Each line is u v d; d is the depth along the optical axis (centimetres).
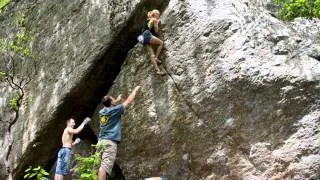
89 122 1005
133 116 924
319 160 750
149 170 904
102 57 955
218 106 840
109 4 953
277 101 795
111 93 953
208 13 881
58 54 1014
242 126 818
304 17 923
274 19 886
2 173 1063
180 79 884
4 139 1073
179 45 894
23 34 1084
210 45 862
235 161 817
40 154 1036
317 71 787
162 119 893
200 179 852
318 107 772
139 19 941
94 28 968
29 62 1061
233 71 828
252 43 834
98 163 796
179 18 901
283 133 785
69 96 979
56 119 1001
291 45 823
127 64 945
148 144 908
